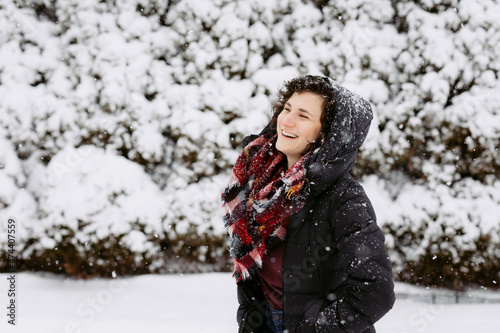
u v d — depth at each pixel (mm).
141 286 4023
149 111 4383
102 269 4078
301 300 1427
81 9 4438
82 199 4070
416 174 4301
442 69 4152
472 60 4137
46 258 4074
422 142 4199
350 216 1360
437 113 4129
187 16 4402
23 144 4336
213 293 3926
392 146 4254
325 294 1419
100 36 4395
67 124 4277
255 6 4434
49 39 4516
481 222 3922
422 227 4051
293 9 4543
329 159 1402
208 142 4242
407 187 4281
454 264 3943
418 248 4047
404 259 4109
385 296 1283
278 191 1523
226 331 3162
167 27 4598
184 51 4465
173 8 4586
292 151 1548
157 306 3641
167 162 4492
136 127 4320
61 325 3221
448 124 4102
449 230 3963
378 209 4176
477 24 4137
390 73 4355
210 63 4375
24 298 3717
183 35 4434
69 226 4031
